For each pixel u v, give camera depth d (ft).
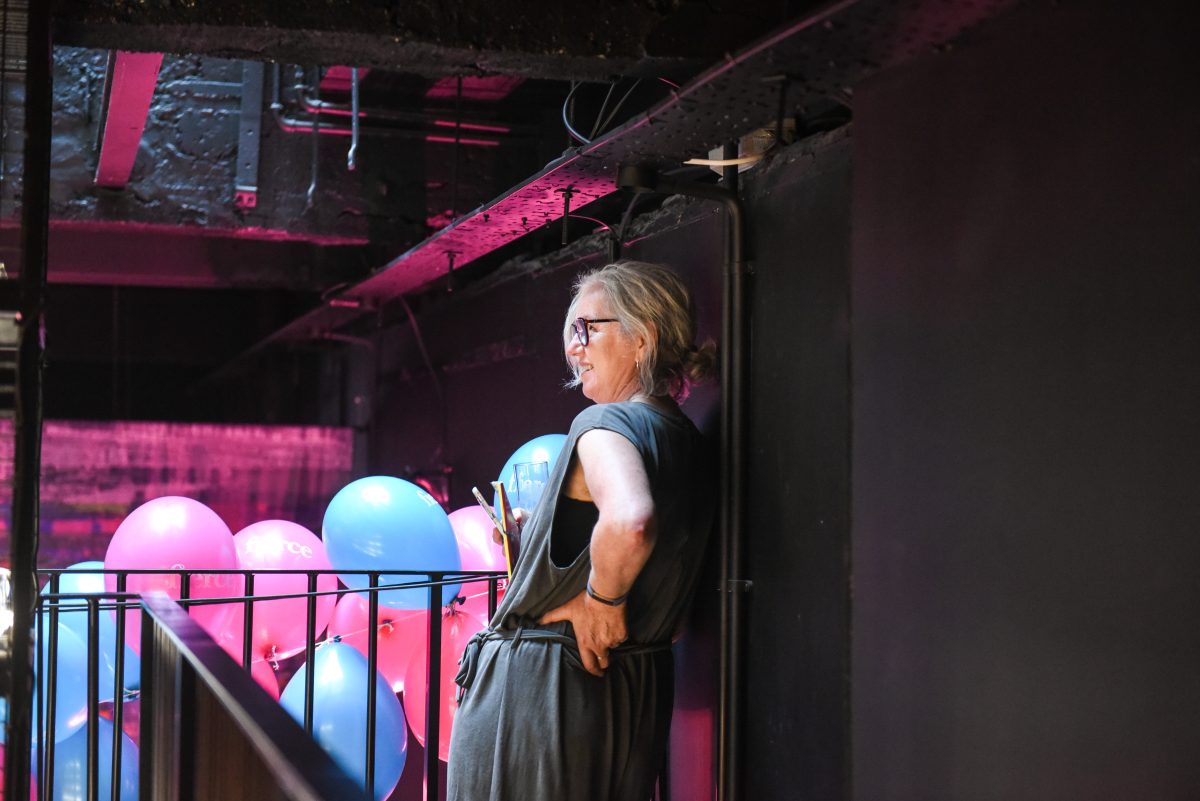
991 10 5.66
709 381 8.97
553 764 7.61
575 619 7.69
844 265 7.45
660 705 8.18
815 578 7.69
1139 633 4.92
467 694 8.07
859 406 6.76
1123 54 5.06
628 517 7.10
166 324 31.04
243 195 16.29
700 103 7.13
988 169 5.81
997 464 5.74
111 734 10.48
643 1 8.32
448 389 17.83
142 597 7.39
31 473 7.55
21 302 7.47
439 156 17.04
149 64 10.36
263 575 11.47
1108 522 5.09
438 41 8.07
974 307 5.90
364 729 10.18
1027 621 5.54
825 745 7.49
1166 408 4.81
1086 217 5.23
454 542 10.97
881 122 6.55
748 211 8.65
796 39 6.07
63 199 15.88
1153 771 4.83
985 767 5.79
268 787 3.94
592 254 12.28
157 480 22.29
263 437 22.89
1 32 7.45
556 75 8.75
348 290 17.95
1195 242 4.69
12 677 7.42
